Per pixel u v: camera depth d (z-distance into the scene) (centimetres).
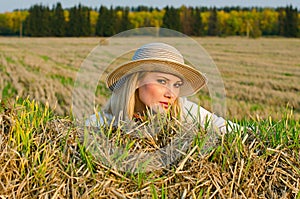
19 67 1845
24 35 5966
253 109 938
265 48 3459
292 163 215
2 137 208
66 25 5609
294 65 2286
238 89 1334
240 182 198
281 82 1590
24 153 200
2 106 238
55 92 1063
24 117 220
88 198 182
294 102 1120
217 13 5916
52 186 188
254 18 5850
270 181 201
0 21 6144
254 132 235
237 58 2634
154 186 190
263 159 211
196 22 5184
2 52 2688
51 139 212
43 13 5644
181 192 190
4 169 190
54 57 2434
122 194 186
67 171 192
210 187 191
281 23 5738
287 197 201
